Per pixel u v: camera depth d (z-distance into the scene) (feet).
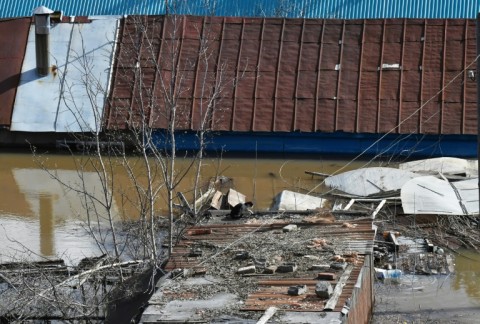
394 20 98.63
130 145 93.15
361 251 43.88
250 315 35.09
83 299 46.01
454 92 93.40
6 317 44.75
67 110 97.35
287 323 33.78
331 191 73.67
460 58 95.45
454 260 57.88
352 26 99.04
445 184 68.85
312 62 97.60
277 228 48.73
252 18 100.37
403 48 96.78
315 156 94.94
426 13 108.58
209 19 100.63
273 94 96.07
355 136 93.61
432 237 61.57
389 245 59.06
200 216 54.65
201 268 41.55
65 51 101.60
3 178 87.97
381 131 92.94
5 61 102.42
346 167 90.99
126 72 98.73
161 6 114.52
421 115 92.79
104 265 50.16
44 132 97.19
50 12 100.89
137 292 42.86
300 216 52.34
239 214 52.39
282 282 39.06
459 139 92.02
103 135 94.02
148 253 50.96
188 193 76.59
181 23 100.32
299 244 44.98
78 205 76.07
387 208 67.51
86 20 103.50
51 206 76.54
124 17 103.19
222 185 81.51
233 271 41.11
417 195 66.28
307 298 36.70
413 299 50.96
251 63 97.91
